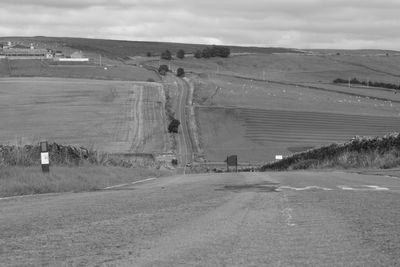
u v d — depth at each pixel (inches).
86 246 327.0
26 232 374.0
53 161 1147.9
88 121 4901.6
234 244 330.3
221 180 959.6
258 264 279.4
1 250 316.5
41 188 738.2
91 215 456.4
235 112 5615.2
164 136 4566.9
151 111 5423.2
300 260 287.7
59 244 332.8
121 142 4212.6
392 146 1512.1
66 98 6003.9
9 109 5378.9
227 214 457.4
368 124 5418.3
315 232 366.9
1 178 796.0
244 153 4303.6
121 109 5487.2
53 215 456.8
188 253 305.9
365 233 359.9
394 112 6190.9
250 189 717.9
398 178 930.1
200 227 391.9
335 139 4793.3
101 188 820.6
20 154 1048.8
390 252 304.5
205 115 5467.5
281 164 2210.9
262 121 5378.9
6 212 480.1
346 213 450.9
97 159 1387.8
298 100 6653.5
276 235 357.7
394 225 388.2
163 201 566.6
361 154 1582.2
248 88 7391.7
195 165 3518.7
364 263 280.4
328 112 5969.5
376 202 525.3
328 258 291.9
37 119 4940.9
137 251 312.3
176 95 6486.2
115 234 365.4
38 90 6491.1
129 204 538.3
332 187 727.1
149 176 1253.7
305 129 5157.5
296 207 499.5
